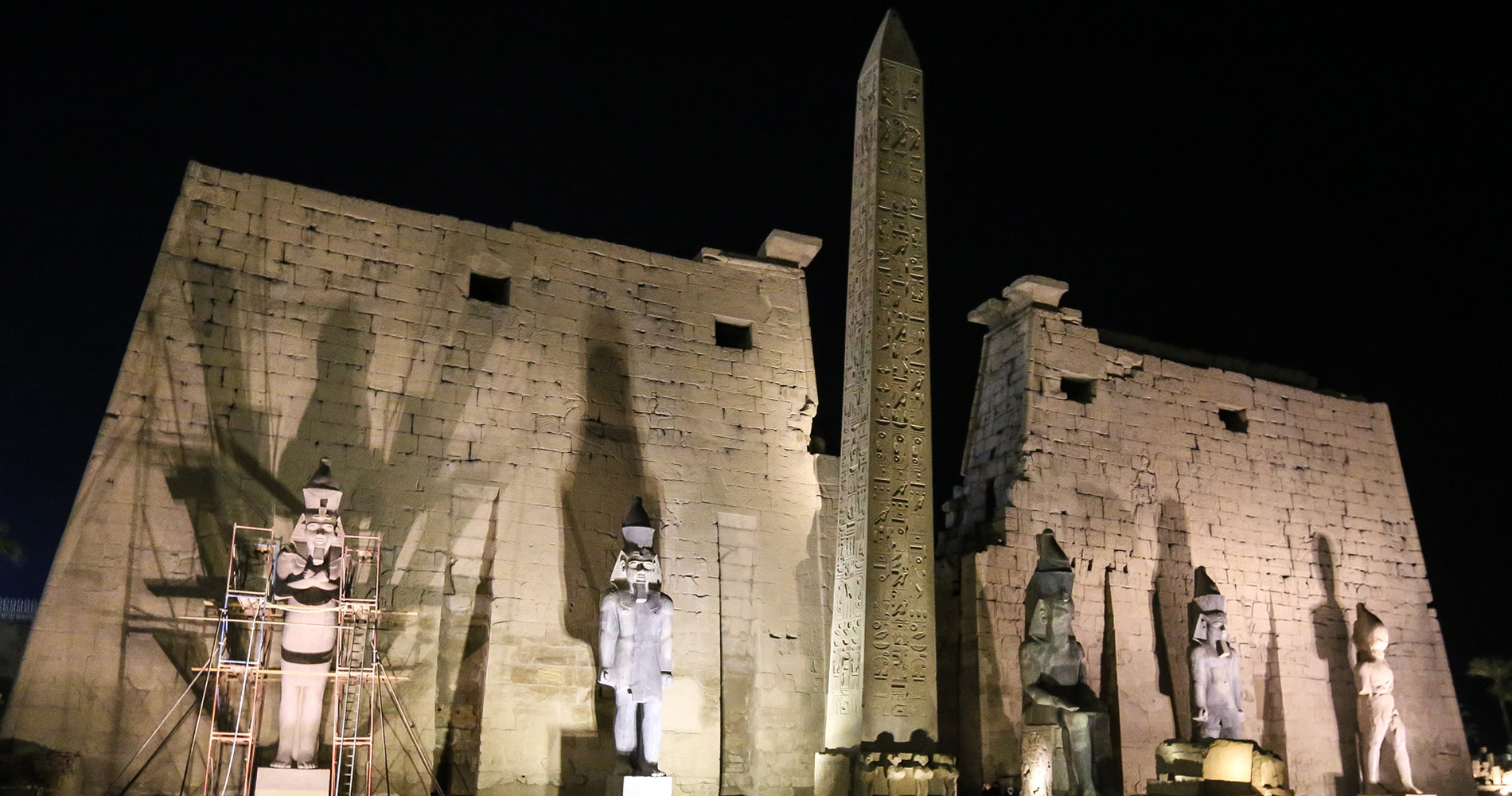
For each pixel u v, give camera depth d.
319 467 15.88
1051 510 22.08
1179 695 22.27
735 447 20.41
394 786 16.70
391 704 16.94
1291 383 26.50
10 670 20.41
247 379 17.17
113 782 15.14
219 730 15.83
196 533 16.34
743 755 19.09
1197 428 24.16
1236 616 23.31
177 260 17.16
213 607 16.12
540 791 17.52
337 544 15.73
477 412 18.56
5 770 14.29
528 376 19.08
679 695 18.80
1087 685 18.42
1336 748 23.45
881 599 17.22
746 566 19.92
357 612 16.53
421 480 17.91
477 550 18.06
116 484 16.06
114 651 15.54
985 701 20.50
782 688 19.64
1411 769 24.14
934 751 16.84
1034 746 18.14
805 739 19.58
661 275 20.66
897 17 20.41
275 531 16.77
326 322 17.89
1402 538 25.80
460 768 17.28
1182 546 23.19
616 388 19.70
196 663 15.95
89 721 15.20
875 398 18.00
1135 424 23.48
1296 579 24.22
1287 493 24.72
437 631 17.45
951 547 22.89
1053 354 23.08
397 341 18.30
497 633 17.81
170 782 15.47
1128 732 21.52
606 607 16.56
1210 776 17.69
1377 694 22.38
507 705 17.61
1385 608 25.00
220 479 16.66
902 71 19.92
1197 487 23.73
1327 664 23.97
